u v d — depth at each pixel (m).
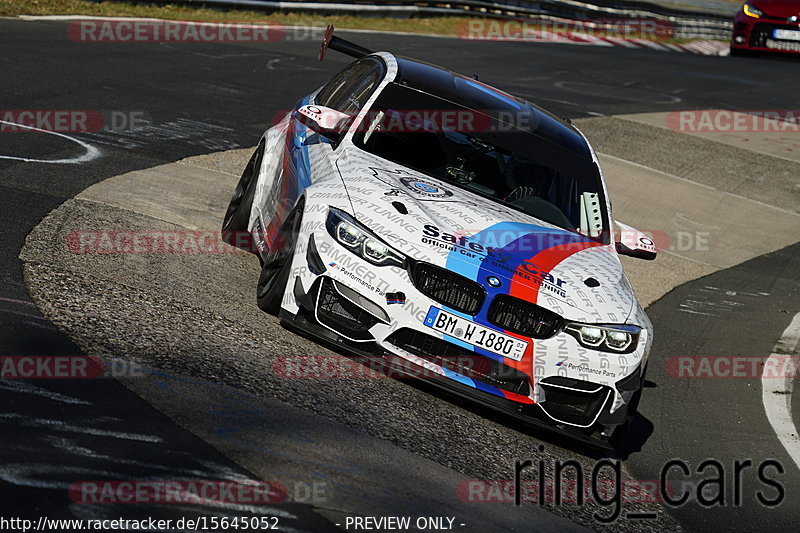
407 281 13.07
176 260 16.27
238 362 12.56
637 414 16.11
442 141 16.33
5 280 13.34
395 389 13.52
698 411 16.81
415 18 63.16
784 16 66.44
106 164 21.66
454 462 11.84
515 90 44.94
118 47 37.31
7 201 17.27
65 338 11.88
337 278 13.24
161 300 14.12
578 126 40.41
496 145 16.64
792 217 34.38
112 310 13.20
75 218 17.25
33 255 14.73
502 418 14.14
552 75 51.62
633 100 48.59
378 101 16.83
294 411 11.58
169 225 18.36
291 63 40.78
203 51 40.16
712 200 34.41
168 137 25.56
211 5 50.53
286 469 10.03
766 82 59.12
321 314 13.44
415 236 13.34
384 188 14.37
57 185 19.12
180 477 9.24
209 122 28.33
